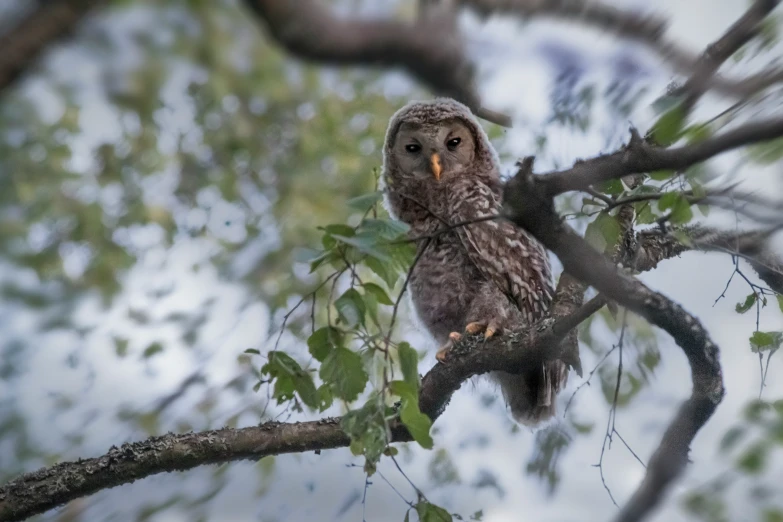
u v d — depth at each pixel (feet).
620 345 25.52
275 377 22.86
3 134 49.32
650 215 24.11
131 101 46.75
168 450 28.32
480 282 37.52
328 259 20.84
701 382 24.30
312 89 51.03
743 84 18.86
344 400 21.25
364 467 21.97
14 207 51.62
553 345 28.25
